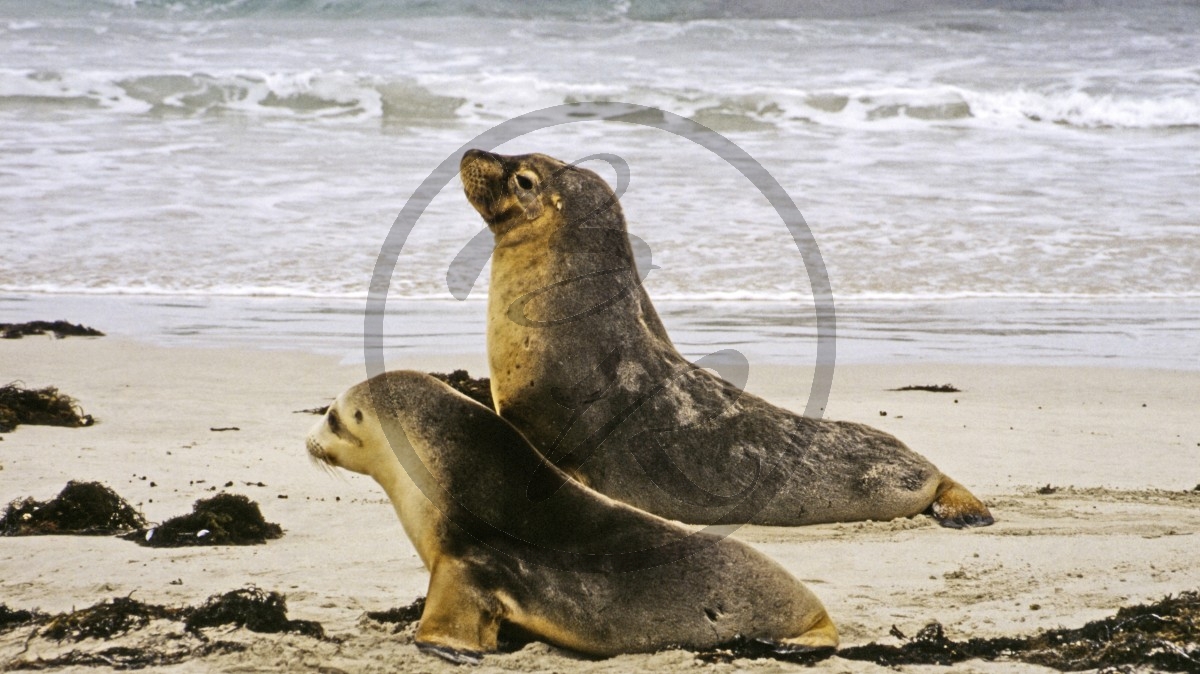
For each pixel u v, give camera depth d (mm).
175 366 37375
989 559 21281
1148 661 16328
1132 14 113500
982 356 40625
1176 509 24797
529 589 16500
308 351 39625
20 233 52719
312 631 16938
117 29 97438
